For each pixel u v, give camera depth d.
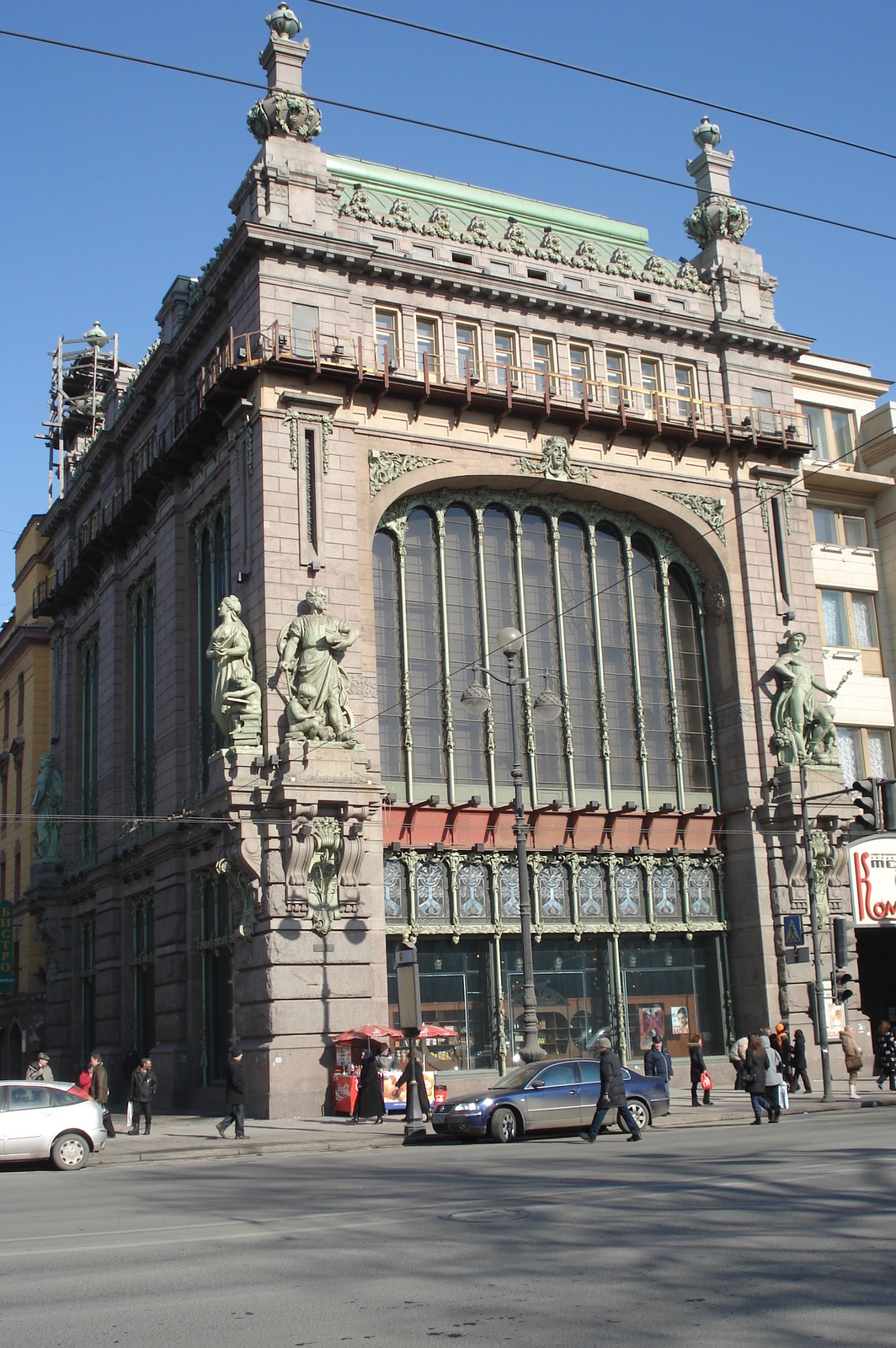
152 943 40.09
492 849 35.03
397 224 36.59
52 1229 13.77
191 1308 9.45
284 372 33.56
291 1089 29.66
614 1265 10.38
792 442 40.78
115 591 45.03
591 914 36.50
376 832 32.41
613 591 39.16
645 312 39.69
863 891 38.47
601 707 37.81
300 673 31.81
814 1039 37.03
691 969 37.91
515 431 37.16
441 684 35.66
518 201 43.06
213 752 35.88
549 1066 24.33
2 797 60.38
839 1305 8.82
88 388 61.97
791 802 37.72
